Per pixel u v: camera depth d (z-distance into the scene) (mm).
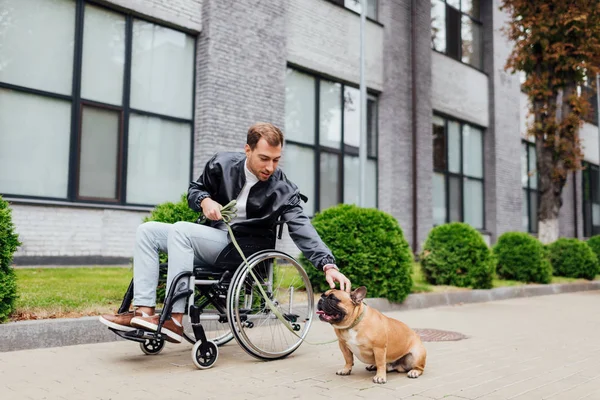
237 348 4113
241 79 9805
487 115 16859
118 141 8633
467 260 8492
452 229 8742
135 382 3035
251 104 9945
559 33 12414
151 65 9078
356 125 12867
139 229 3453
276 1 10516
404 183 13367
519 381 3217
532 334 5168
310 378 3211
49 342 3957
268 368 3469
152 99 9078
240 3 9852
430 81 14281
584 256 11969
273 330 4840
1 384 2945
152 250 3447
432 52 14805
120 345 4102
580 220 22266
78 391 2834
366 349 3123
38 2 7895
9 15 7625
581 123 12922
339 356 3912
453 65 15531
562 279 11375
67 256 7906
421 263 8867
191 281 3402
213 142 9328
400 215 13203
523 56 12906
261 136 3457
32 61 7812
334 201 12289
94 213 8219
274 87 10383
